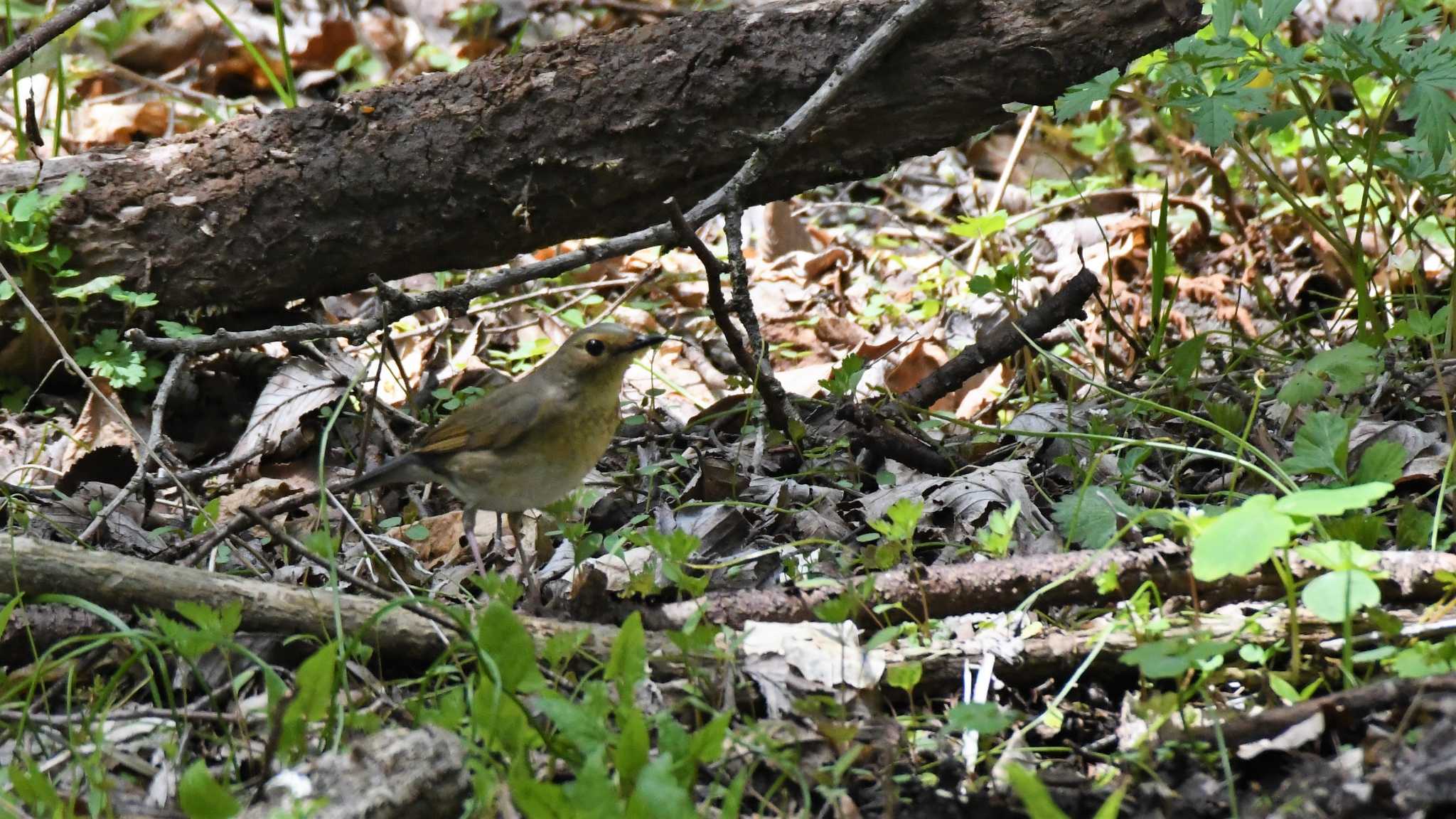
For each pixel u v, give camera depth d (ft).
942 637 26.09
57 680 26.21
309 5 73.46
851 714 24.07
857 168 38.32
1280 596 26.27
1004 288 38.86
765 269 54.95
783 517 34.09
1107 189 58.29
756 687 24.53
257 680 26.08
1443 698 20.57
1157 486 32.55
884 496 34.37
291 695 23.63
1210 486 33.14
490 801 19.94
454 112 39.60
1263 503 21.93
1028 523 31.78
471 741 21.86
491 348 50.06
